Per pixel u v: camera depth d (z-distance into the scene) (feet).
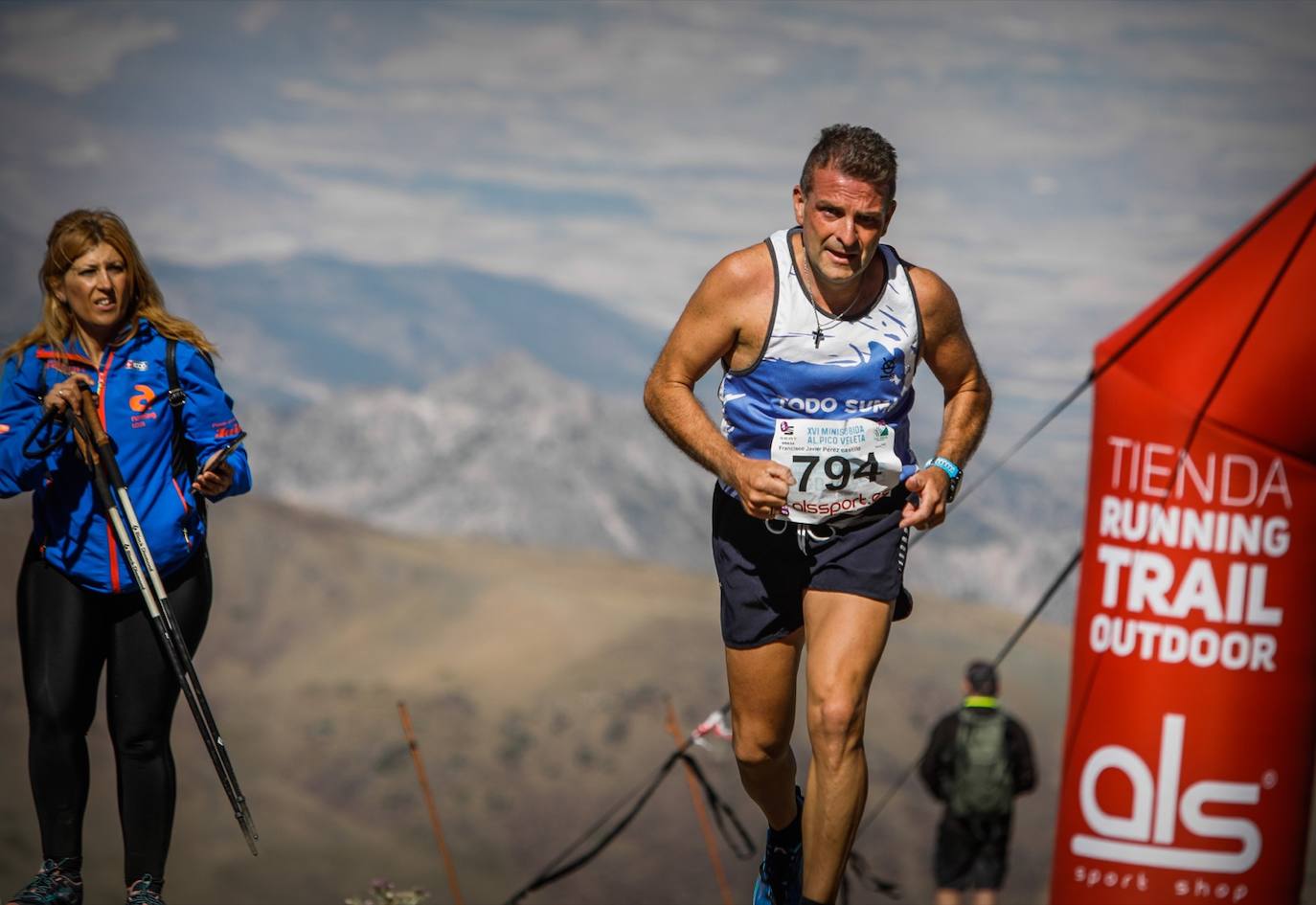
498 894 229.04
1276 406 39.65
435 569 364.38
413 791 256.32
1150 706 40.68
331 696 297.74
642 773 258.16
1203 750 40.57
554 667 307.37
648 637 319.06
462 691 295.89
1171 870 40.81
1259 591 40.19
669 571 385.70
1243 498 40.01
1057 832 41.47
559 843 240.12
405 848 241.14
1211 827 40.65
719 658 311.27
